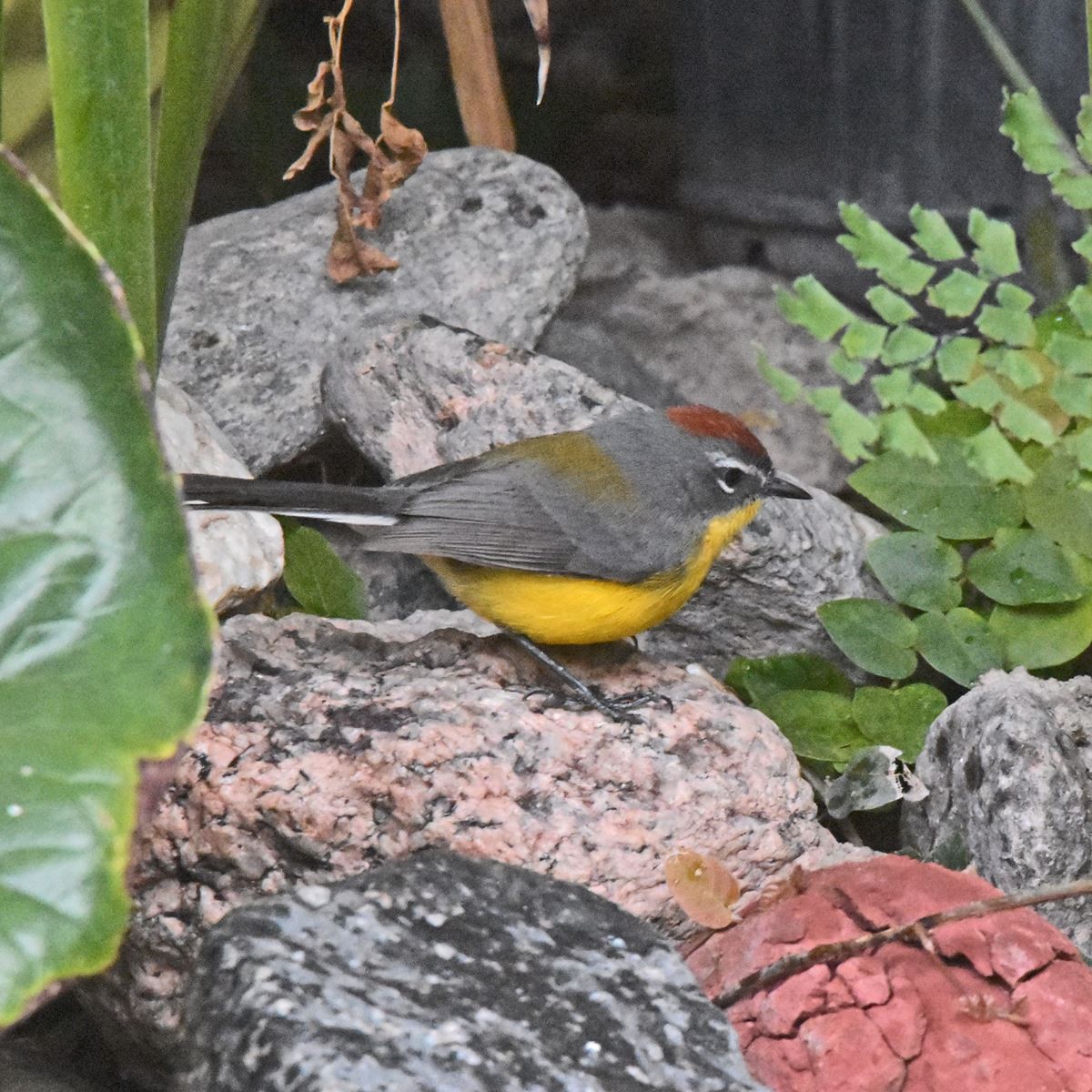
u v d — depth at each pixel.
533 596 9.28
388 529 9.23
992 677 10.51
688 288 14.75
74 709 5.21
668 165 17.05
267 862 7.88
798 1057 6.82
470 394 11.27
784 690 11.09
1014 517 11.25
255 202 16.09
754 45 14.18
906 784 10.02
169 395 10.52
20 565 5.38
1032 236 13.16
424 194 13.00
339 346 12.12
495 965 6.52
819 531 11.40
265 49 15.98
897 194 13.81
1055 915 9.02
